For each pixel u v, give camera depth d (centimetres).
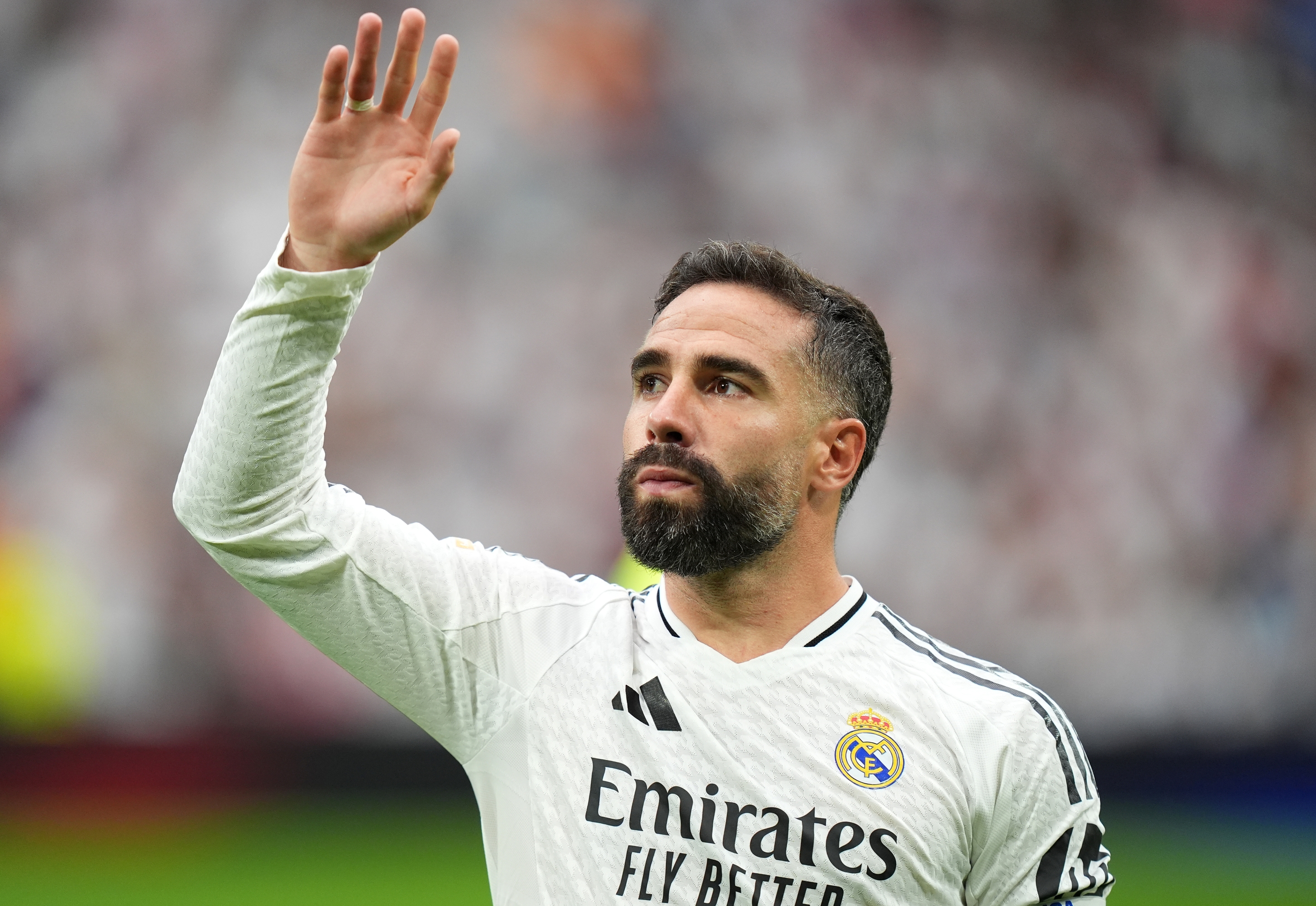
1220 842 3039
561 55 4466
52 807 3092
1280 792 3862
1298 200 4762
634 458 717
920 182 4572
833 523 770
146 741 3294
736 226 4434
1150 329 4459
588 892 665
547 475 3975
